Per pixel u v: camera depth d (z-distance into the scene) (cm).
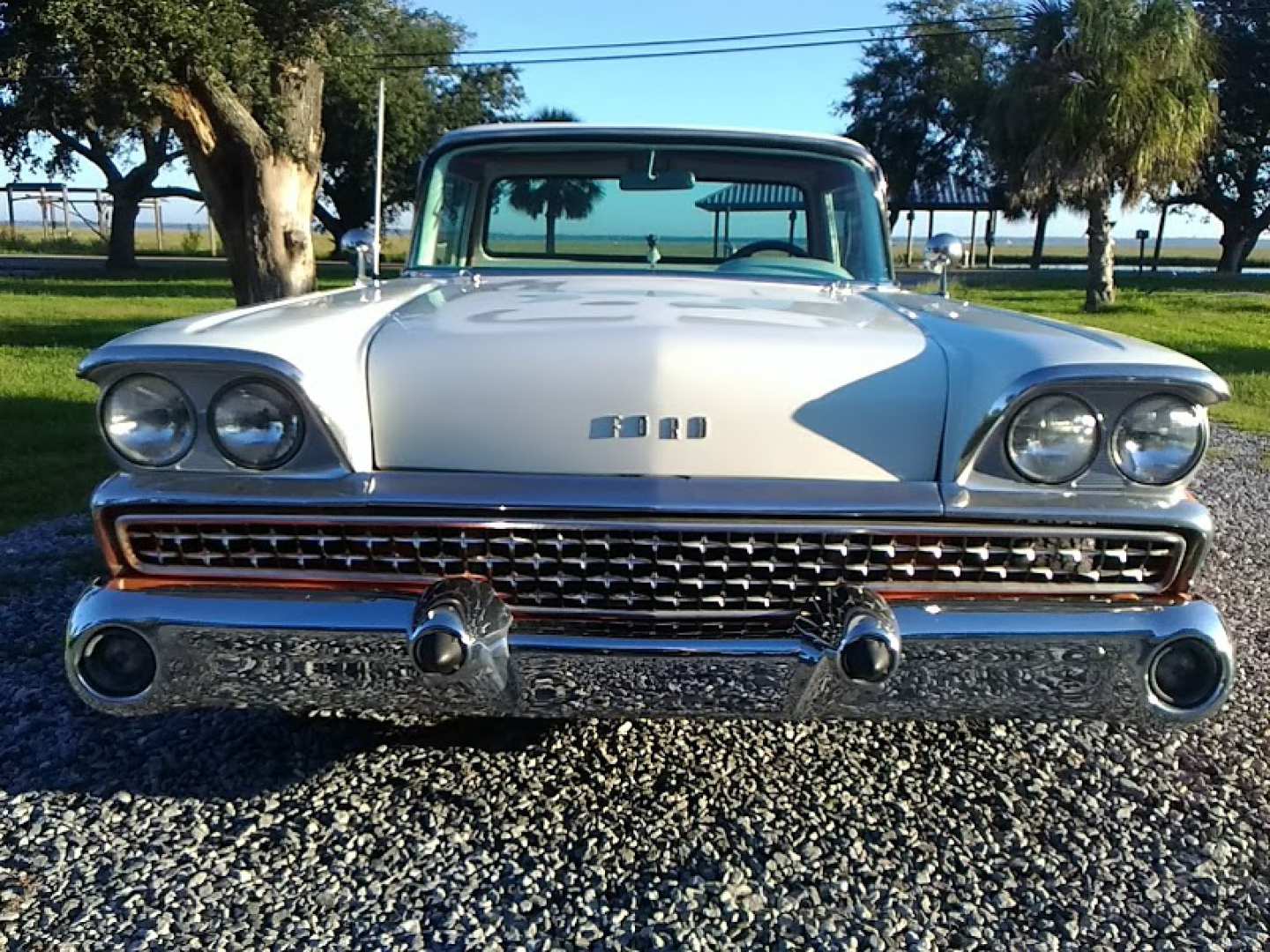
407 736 288
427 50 3139
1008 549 205
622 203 345
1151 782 272
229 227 1291
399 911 218
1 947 204
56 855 234
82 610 205
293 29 1233
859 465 208
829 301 284
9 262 3469
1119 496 205
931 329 241
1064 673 207
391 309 254
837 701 207
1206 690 207
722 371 211
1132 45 1670
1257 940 213
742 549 203
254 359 199
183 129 1211
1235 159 3638
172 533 207
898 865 237
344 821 250
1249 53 3447
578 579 205
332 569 208
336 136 3073
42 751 279
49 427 718
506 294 278
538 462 208
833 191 343
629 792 263
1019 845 245
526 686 207
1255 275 3425
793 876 232
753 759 281
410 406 212
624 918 217
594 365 211
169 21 1057
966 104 3594
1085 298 2089
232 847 239
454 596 197
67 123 1262
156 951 205
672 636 205
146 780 265
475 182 345
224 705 213
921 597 205
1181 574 208
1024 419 203
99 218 4781
